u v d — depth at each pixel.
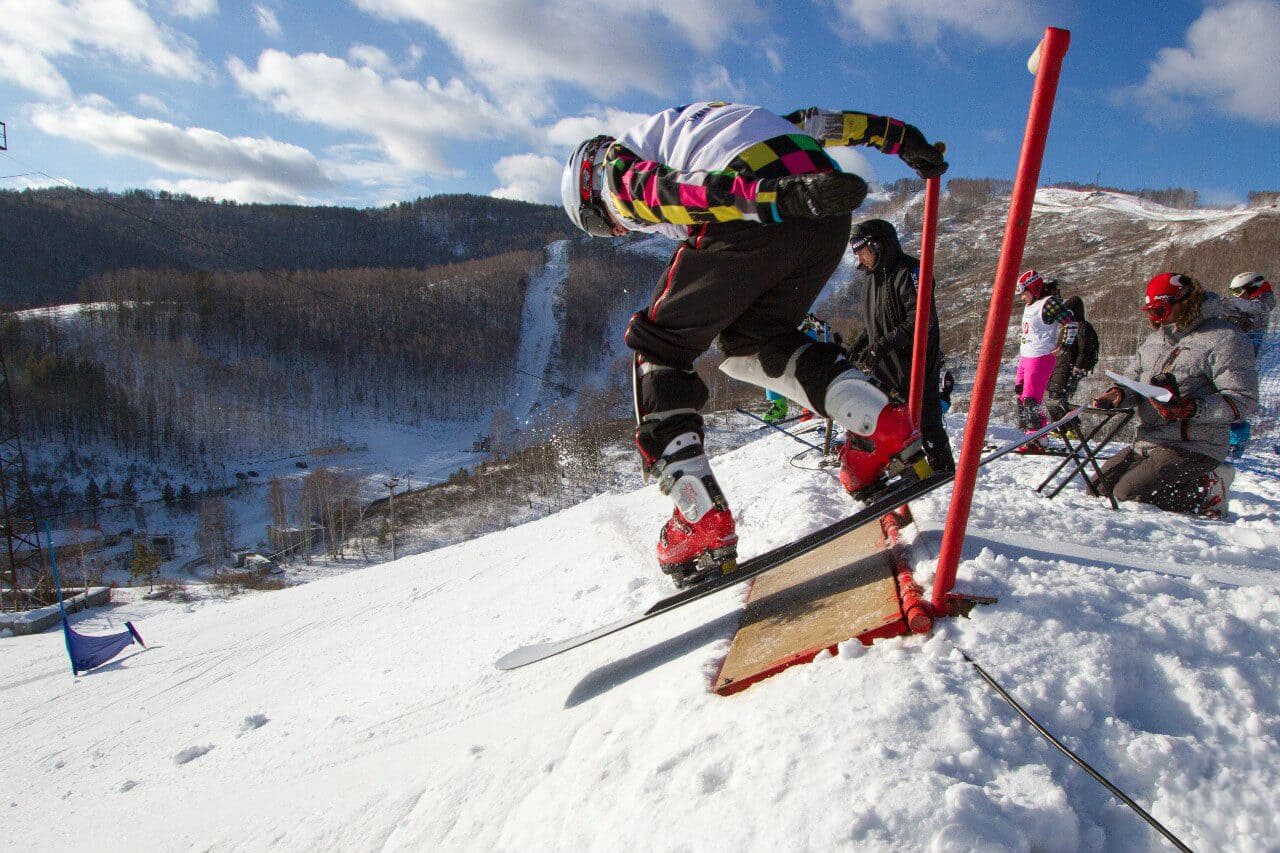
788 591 2.24
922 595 1.72
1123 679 1.46
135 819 3.16
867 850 1.06
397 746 2.55
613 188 1.86
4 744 6.11
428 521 51.53
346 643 5.84
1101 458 5.39
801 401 2.07
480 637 4.10
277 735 3.64
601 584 4.20
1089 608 1.63
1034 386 6.34
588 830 1.42
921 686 1.42
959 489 1.59
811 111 2.03
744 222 1.76
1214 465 4.01
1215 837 1.14
